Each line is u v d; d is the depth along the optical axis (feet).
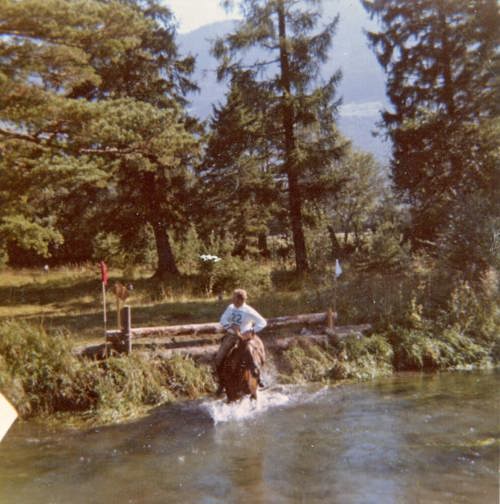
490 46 84.38
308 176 84.94
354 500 23.04
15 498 24.27
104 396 36.50
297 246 85.35
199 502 23.39
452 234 62.23
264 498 23.52
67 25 48.96
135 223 86.84
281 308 55.62
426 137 83.56
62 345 38.83
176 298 69.51
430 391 39.22
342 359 44.78
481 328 50.96
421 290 55.88
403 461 26.89
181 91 89.04
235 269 72.90
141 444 30.53
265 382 41.73
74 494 24.58
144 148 57.31
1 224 61.26
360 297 55.67
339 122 85.10
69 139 52.47
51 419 34.99
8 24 47.26
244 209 109.60
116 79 80.38
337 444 29.45
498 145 80.18
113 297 73.46
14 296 76.89
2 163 51.88
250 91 83.05
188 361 41.06
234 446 29.73
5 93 46.70
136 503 23.52
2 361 36.52
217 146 87.61
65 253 117.19
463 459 26.91
